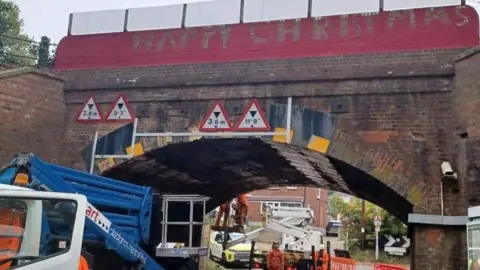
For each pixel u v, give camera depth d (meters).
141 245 10.68
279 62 12.81
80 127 14.32
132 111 13.93
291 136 12.51
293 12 12.95
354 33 12.39
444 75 11.60
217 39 13.46
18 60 27.97
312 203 55.09
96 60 14.44
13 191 5.34
